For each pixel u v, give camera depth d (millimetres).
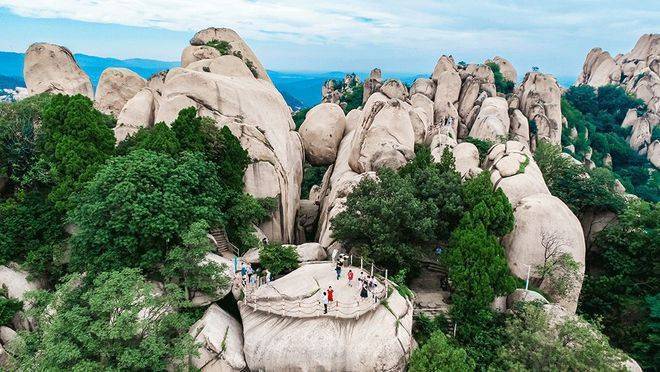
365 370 22281
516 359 23172
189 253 25188
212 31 65500
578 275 31281
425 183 34062
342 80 132750
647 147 91688
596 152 87312
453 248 29000
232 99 41625
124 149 36281
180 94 40594
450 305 29609
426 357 22312
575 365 21484
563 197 42875
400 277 28000
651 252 36281
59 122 31812
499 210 30625
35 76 57094
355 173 42688
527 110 71188
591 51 124688
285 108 49469
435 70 79250
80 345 20094
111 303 19984
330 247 34938
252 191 38812
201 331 23641
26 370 19484
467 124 68625
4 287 27922
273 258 30250
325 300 23766
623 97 101312
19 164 32625
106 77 57281
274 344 22734
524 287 31391
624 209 40750
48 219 30141
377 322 23828
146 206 25922
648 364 29609
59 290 22016
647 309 32781
